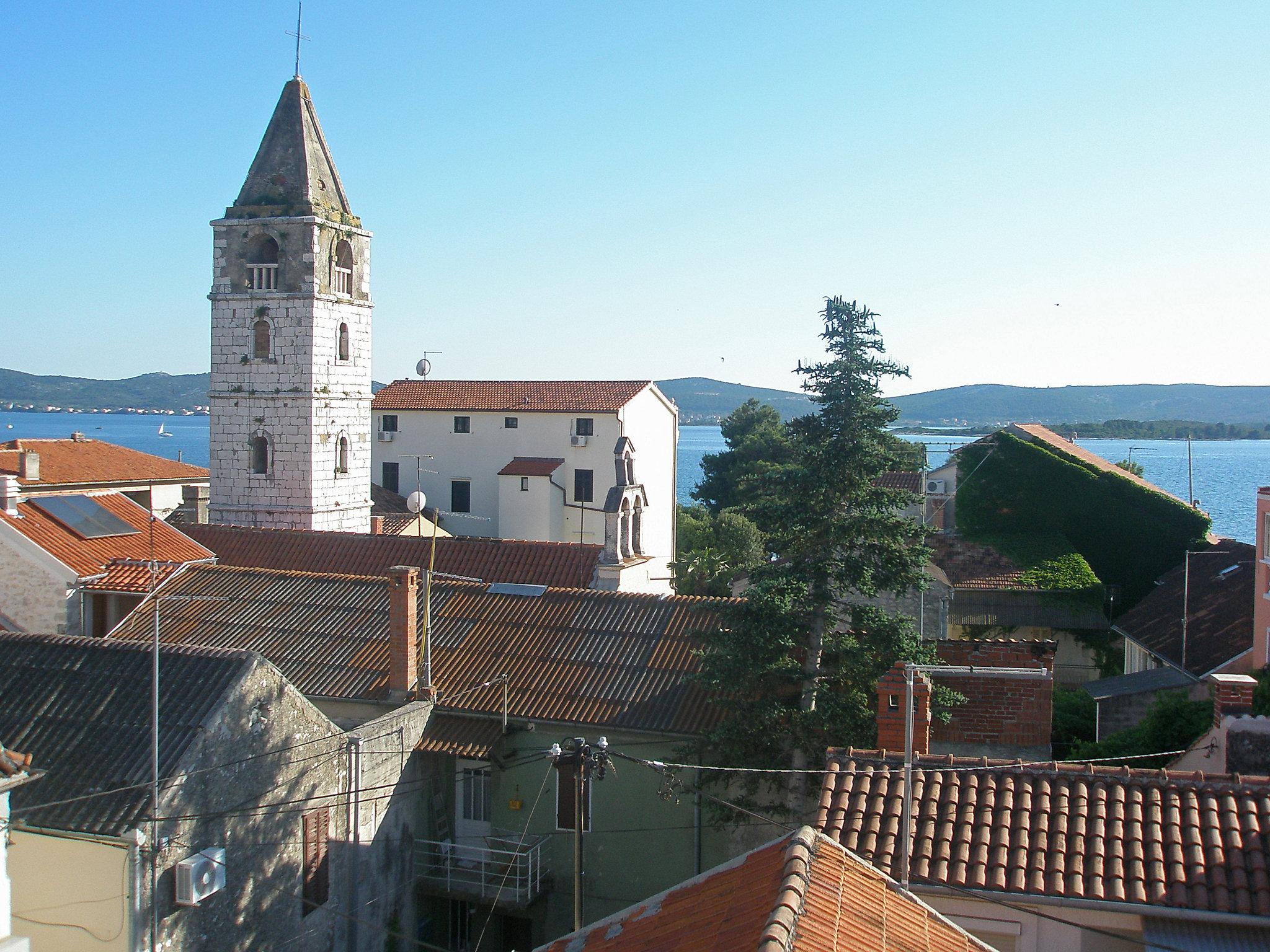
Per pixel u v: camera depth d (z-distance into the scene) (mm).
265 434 49688
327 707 29078
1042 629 49969
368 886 25500
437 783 28484
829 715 24094
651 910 14273
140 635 31797
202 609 33188
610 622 30969
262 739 22141
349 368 51812
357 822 24922
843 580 25109
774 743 24938
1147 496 56156
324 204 49844
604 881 27406
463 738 27344
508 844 28156
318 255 48938
